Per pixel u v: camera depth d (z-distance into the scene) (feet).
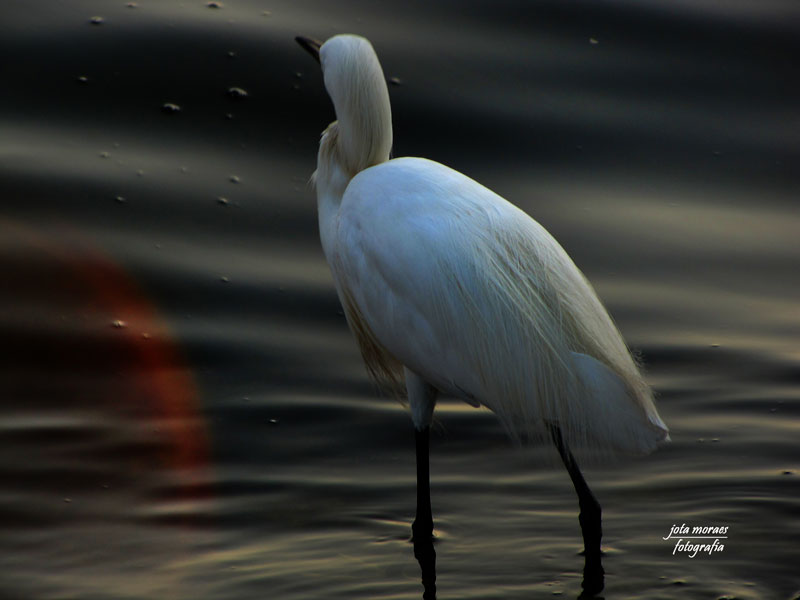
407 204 21.25
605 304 32.04
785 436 25.91
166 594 19.69
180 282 32.48
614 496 23.66
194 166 37.40
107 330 30.45
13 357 29.19
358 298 22.53
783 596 19.38
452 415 27.66
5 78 40.55
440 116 40.45
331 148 24.72
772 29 46.96
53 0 45.21
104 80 40.86
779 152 40.06
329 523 22.63
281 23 44.45
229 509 23.15
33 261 32.89
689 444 25.77
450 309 20.47
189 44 42.91
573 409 20.30
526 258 20.79
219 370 29.04
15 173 36.17
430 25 45.29
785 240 35.50
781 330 30.89
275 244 34.42
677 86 43.19
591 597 19.58
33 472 24.44
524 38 45.06
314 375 28.96
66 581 20.16
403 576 20.49
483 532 22.29
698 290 32.94
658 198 37.45
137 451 25.46
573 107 41.57
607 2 47.91
